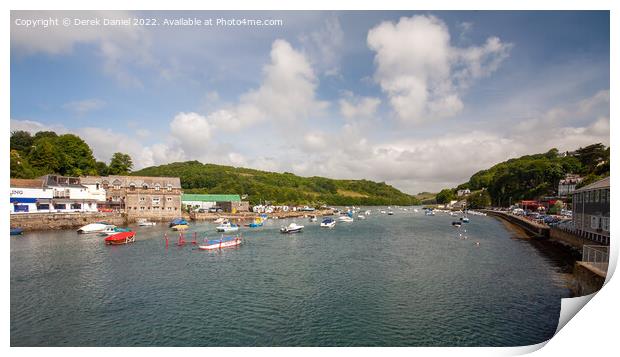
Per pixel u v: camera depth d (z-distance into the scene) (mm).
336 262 44594
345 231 83562
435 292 31484
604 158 125562
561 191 128000
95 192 96312
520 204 150875
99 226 69062
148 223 89688
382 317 25828
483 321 25000
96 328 23891
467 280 35312
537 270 39500
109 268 39938
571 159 143125
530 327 24016
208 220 110688
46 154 98188
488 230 84500
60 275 36562
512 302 28734
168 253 49969
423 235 74500
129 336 22781
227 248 55750
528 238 67688
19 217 68625
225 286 33406
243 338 22516
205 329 23812
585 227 46000
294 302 28969
